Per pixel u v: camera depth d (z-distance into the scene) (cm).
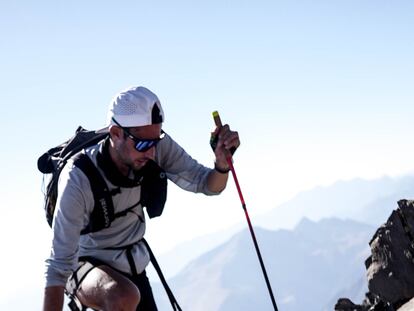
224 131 294
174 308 290
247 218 313
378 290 543
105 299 255
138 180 267
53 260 248
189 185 304
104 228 269
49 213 273
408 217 545
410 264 533
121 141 257
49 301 243
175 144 304
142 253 284
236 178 308
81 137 275
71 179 257
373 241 559
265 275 311
